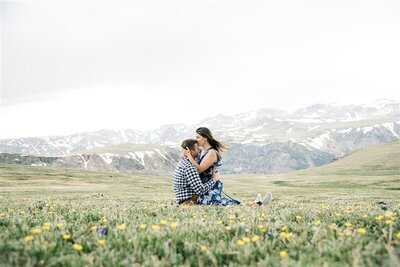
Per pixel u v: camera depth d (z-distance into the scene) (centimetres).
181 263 404
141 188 6975
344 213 818
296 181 11225
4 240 464
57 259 396
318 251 441
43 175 11394
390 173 13050
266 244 464
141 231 542
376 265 367
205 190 1076
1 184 7975
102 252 424
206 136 1093
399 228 564
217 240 509
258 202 1126
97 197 2612
